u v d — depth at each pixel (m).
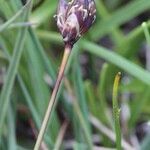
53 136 0.21
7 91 0.17
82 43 0.22
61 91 0.22
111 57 0.21
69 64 0.21
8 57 0.20
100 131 0.23
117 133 0.14
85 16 0.11
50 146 0.20
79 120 0.20
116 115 0.14
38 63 0.21
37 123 0.20
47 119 0.12
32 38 0.20
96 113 0.23
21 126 0.25
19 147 0.21
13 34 0.21
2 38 0.20
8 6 0.20
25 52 0.21
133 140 0.23
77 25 0.11
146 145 0.20
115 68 0.23
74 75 0.21
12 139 0.19
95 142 0.24
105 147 0.22
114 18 0.25
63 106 0.23
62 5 0.11
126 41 0.23
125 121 0.24
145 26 0.19
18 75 0.19
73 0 0.11
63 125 0.22
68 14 0.11
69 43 0.12
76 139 0.20
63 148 0.21
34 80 0.21
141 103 0.23
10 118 0.20
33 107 0.20
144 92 0.23
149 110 0.25
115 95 0.13
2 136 0.20
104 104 0.24
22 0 0.18
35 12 0.24
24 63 0.22
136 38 0.23
